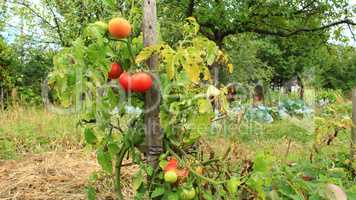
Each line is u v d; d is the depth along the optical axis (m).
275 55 22.81
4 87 11.23
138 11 2.45
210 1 10.56
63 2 10.51
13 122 6.88
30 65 13.41
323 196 2.36
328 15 12.35
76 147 5.65
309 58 13.84
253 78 15.56
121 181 3.52
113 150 2.40
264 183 2.17
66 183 3.76
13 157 5.08
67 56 2.14
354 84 23.44
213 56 2.26
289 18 11.71
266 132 5.69
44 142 6.00
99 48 2.16
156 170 2.29
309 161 3.06
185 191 2.17
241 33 12.55
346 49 13.48
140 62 2.29
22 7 12.91
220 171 2.31
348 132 4.28
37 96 11.91
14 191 3.60
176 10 10.20
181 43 2.25
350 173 3.40
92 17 8.98
